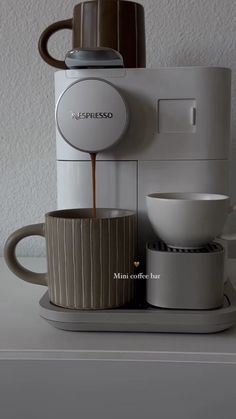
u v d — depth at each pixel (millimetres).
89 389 408
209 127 514
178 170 521
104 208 523
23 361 407
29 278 518
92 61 496
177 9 735
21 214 802
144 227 531
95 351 421
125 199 530
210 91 507
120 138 494
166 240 478
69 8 745
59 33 748
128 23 559
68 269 461
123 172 526
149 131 516
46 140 779
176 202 443
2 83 768
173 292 459
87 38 559
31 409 412
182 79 506
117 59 492
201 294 457
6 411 413
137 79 508
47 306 476
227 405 402
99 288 462
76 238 455
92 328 462
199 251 465
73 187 532
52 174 788
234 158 755
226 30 736
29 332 469
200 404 404
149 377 404
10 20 752
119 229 462
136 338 453
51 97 768
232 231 545
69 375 407
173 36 742
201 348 429
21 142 782
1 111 776
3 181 795
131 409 408
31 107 772
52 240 468
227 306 472
